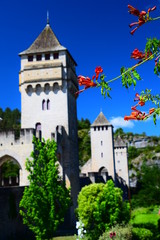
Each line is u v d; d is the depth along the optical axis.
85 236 27.48
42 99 51.47
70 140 50.88
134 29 4.84
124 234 25.06
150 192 59.03
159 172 61.69
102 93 5.44
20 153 40.91
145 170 64.56
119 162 108.44
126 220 29.81
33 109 51.28
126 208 30.55
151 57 5.20
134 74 5.32
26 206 27.08
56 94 51.22
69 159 49.41
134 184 133.38
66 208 27.66
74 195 50.59
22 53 52.62
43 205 26.86
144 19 4.72
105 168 82.62
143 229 29.06
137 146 166.00
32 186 27.20
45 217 26.77
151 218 37.31
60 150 47.78
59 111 50.72
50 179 27.23
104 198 30.36
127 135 174.38
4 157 42.19
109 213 29.53
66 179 48.75
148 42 5.17
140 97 5.79
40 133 50.53
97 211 29.77
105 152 83.31
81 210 31.22
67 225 45.81
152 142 163.75
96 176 63.06
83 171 87.88
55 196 27.41
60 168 47.78
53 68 51.28
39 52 52.12
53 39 53.94
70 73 52.03
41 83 51.25
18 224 34.12
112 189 30.36
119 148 109.38
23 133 41.34
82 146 147.38
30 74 51.78
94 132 84.88
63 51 52.06
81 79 5.44
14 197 34.22
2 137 41.97
